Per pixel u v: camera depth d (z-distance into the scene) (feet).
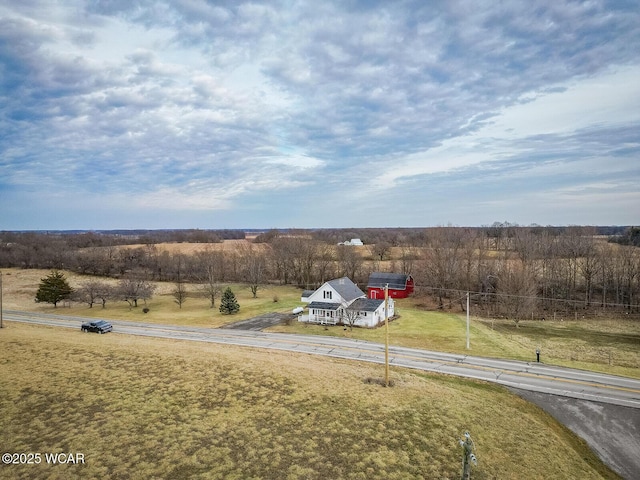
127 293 233.35
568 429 84.33
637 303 232.12
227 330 169.48
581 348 150.92
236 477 59.88
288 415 78.79
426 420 79.25
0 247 468.75
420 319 191.93
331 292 187.52
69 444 66.18
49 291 238.07
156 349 119.14
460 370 115.75
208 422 75.10
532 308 204.33
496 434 77.25
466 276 256.32
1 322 160.86
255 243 529.04
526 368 119.14
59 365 100.22
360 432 73.72
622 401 96.07
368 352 132.98
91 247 495.82
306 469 62.54
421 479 61.87
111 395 84.28
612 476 69.92
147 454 64.44
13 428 70.44
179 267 330.34
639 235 336.29
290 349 134.82
